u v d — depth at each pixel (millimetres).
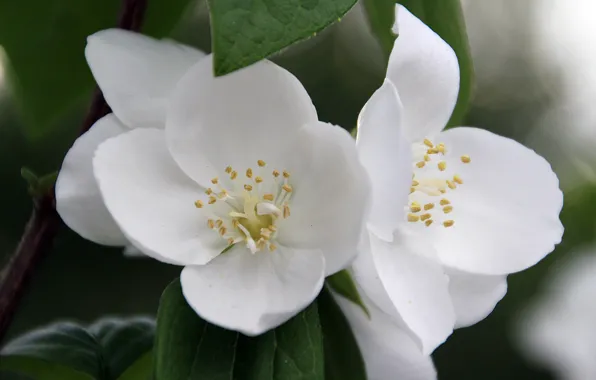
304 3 181
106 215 197
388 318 204
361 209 191
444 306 203
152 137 203
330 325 206
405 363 211
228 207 208
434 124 213
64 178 196
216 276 201
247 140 206
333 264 197
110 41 203
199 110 202
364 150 191
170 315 195
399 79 207
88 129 210
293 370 195
